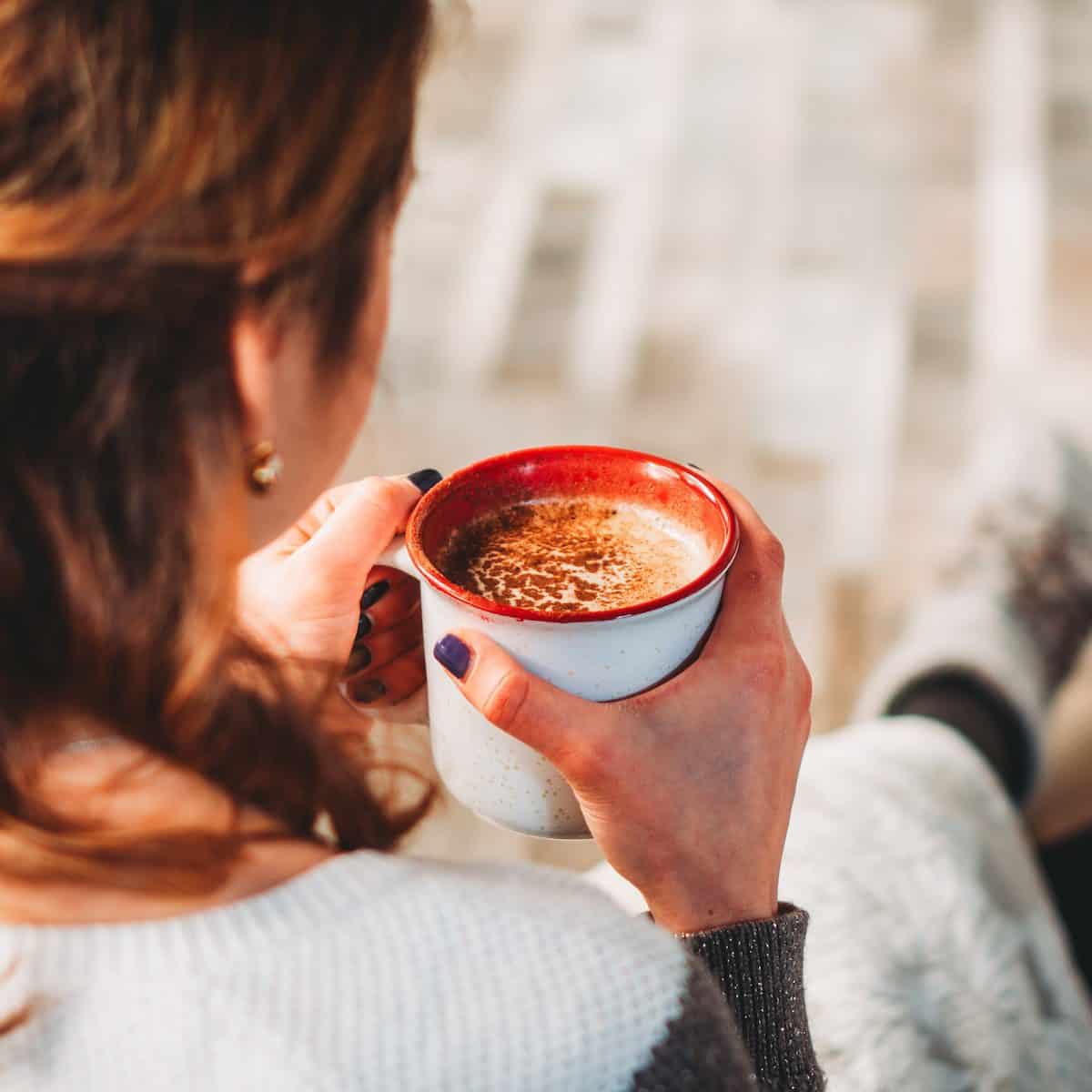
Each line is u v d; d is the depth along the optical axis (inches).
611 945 22.0
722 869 26.1
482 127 101.7
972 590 53.4
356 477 35.3
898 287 85.0
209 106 20.3
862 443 73.7
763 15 114.3
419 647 27.8
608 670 25.2
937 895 34.9
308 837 22.5
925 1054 32.7
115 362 20.6
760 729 26.0
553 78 106.7
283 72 20.6
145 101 20.2
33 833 21.5
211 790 22.4
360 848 24.1
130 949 21.4
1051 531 54.9
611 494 27.4
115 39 20.2
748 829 26.1
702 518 26.8
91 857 21.4
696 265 87.9
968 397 76.4
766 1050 26.1
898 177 94.9
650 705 25.4
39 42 20.1
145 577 21.1
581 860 53.2
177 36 20.2
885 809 36.3
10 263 20.3
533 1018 21.5
